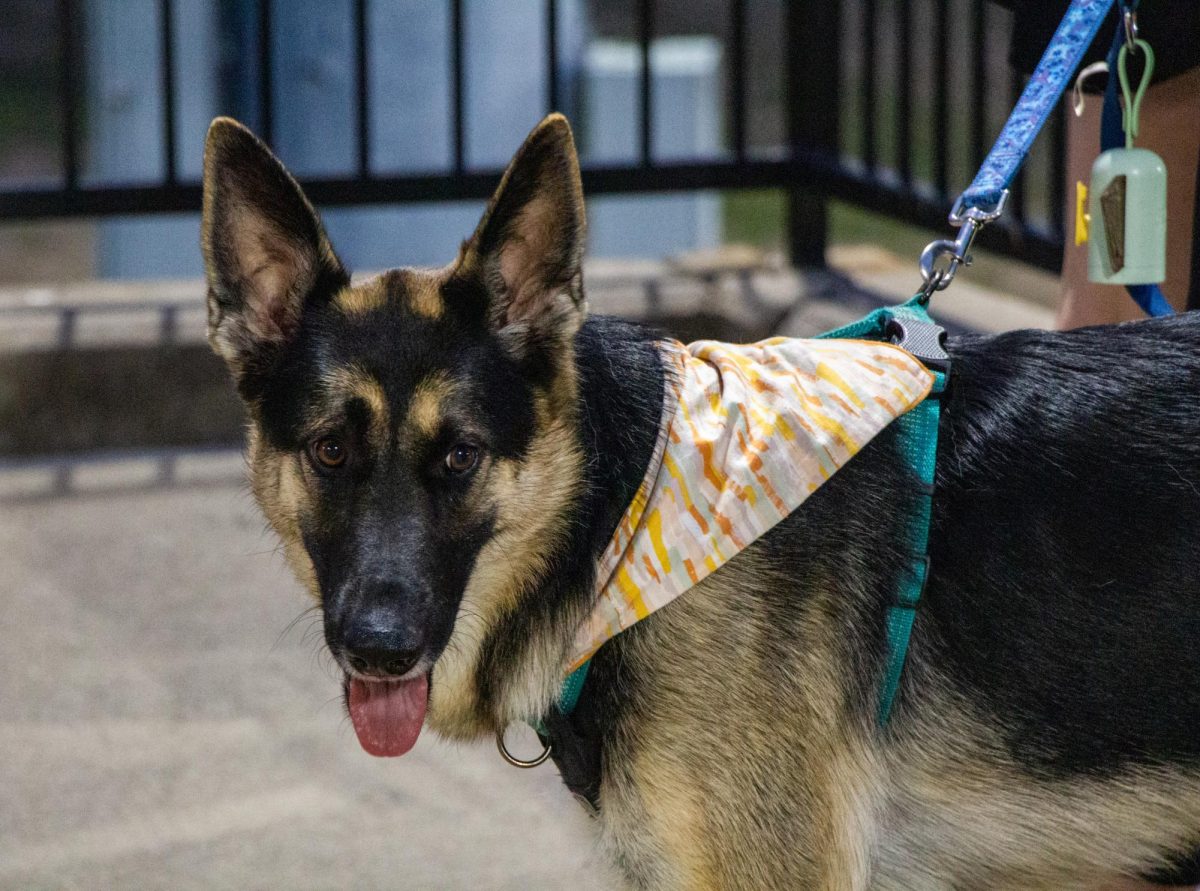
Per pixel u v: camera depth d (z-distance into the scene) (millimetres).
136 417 6191
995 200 3117
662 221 8094
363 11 6277
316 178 6395
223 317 3012
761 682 2828
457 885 3814
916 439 2928
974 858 3023
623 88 8297
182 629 4941
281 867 3875
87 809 4086
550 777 4020
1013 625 2883
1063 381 2984
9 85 12133
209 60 7211
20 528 5555
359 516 2828
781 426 2834
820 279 6770
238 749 4352
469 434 2854
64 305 6441
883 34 12891
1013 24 3758
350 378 2852
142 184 6367
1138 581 2859
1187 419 2926
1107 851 3002
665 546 2814
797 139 6926
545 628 2916
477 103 7121
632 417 2920
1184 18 3373
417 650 2754
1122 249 3238
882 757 2941
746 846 2840
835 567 2873
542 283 2914
